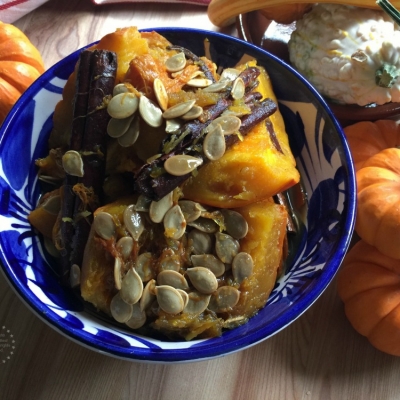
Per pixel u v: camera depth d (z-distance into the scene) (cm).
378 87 37
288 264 30
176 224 26
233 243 26
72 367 31
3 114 38
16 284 25
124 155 27
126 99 26
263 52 32
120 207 26
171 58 29
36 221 29
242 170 26
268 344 32
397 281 33
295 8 39
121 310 26
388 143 39
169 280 26
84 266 26
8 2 42
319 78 38
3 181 28
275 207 27
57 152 31
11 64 38
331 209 29
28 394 30
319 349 32
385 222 33
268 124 29
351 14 37
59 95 32
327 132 30
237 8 39
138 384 30
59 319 24
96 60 27
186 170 25
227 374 31
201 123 26
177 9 45
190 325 26
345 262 35
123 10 45
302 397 31
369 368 32
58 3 45
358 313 32
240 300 26
